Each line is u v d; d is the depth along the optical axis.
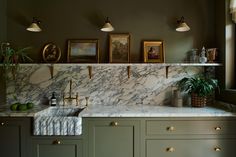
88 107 2.83
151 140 2.42
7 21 2.99
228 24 2.77
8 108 2.75
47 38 3.00
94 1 3.01
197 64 2.81
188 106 2.89
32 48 3.00
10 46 2.98
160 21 3.03
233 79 2.78
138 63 2.90
